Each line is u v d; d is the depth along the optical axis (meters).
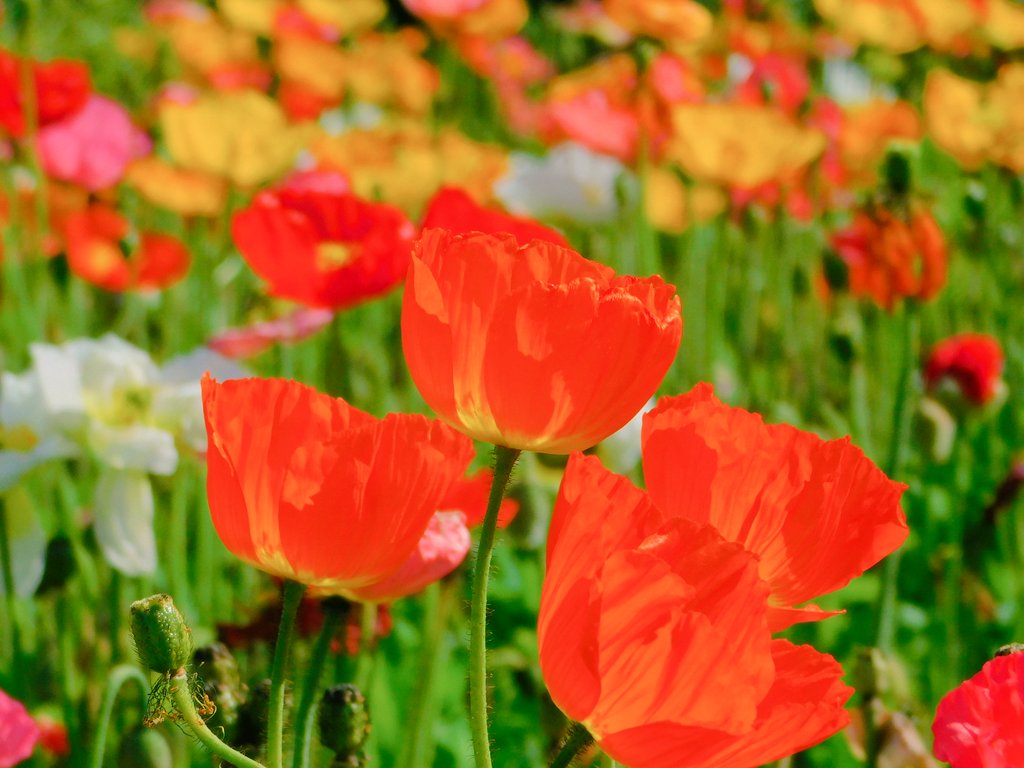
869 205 2.04
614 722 0.99
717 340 3.01
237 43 3.59
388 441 1.03
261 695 1.16
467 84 4.68
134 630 1.02
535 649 2.08
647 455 1.04
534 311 1.01
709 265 3.26
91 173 2.66
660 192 2.86
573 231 3.11
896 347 3.03
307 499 1.03
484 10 3.47
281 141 2.38
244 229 1.67
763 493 1.03
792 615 1.03
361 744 1.16
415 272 1.03
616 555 0.97
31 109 2.34
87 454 1.46
